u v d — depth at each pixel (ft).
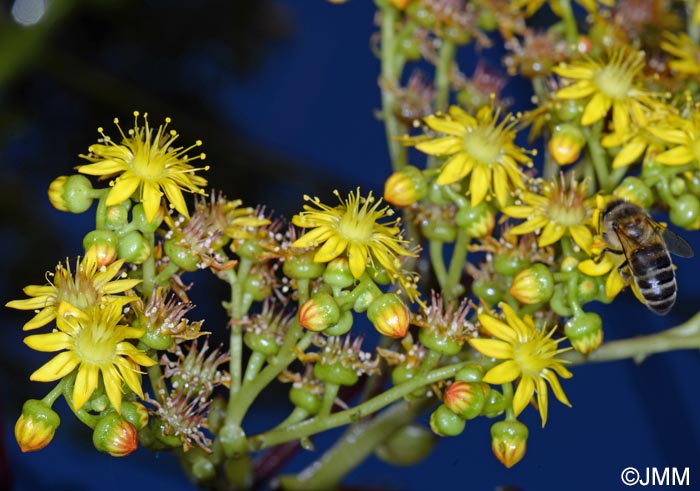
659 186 1.04
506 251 1.03
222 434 1.00
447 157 1.04
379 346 1.05
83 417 0.96
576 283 1.00
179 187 0.99
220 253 1.01
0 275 1.18
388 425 1.06
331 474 1.07
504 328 0.98
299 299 0.99
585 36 1.11
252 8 1.29
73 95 1.22
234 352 1.00
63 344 0.95
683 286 1.21
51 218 1.20
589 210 1.03
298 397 1.00
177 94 1.26
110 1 1.25
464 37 1.11
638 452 1.18
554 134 1.05
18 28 1.18
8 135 1.21
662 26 1.14
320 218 0.99
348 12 1.31
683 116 1.06
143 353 0.96
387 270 0.99
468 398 0.98
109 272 0.97
